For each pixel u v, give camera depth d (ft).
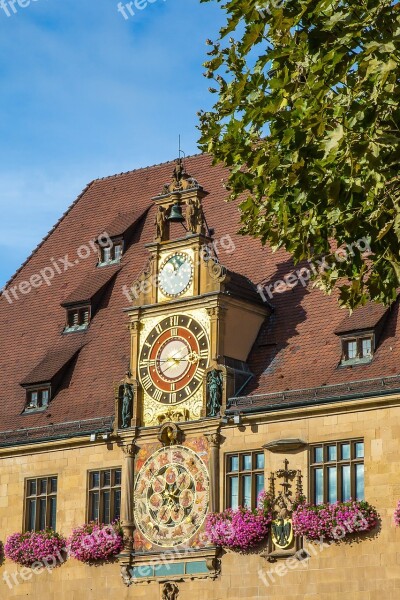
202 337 200.03
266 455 190.90
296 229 146.00
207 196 230.68
